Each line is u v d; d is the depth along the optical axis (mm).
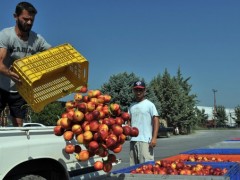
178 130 48781
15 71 4371
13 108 5145
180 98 47969
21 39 4984
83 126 3742
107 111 3916
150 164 5691
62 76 4773
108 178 4809
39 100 4484
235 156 6699
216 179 4289
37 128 4172
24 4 4859
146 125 6898
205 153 7410
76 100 3998
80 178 4539
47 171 4344
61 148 4312
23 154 3896
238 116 92500
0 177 3648
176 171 5105
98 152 3752
